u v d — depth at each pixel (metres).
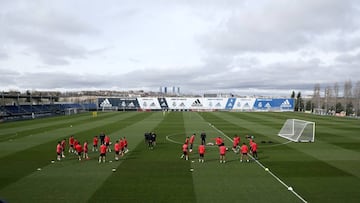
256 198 15.41
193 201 14.97
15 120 64.88
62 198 15.40
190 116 80.06
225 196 15.70
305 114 92.69
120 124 55.88
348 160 24.44
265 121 63.78
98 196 15.66
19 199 15.28
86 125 53.62
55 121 62.31
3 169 21.31
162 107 118.25
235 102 118.75
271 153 27.53
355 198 15.45
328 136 39.41
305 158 25.27
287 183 17.97
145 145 31.88
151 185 17.52
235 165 22.62
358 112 97.50
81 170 21.00
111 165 22.52
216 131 45.50
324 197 15.59
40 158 24.98
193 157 25.58
